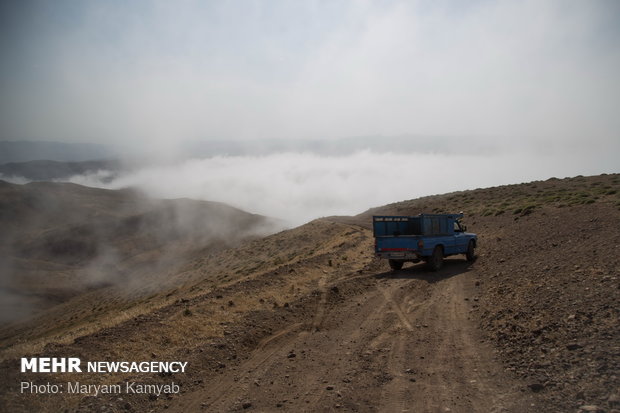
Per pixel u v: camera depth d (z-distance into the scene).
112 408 6.43
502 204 36.16
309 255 27.61
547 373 6.52
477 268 17.36
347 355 8.60
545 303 9.70
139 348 8.92
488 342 8.55
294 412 6.21
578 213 22.83
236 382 7.55
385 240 18.34
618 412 5.07
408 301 12.98
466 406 5.98
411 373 7.40
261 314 11.64
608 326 7.53
